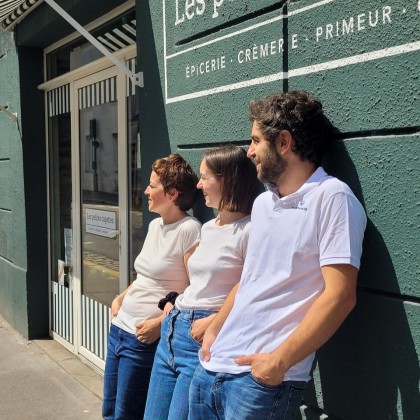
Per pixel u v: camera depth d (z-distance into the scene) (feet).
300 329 5.99
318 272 6.40
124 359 9.72
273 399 6.27
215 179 8.05
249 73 8.79
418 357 6.54
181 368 8.11
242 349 6.58
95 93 15.76
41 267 18.92
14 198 19.39
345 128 7.25
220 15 9.34
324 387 7.80
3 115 20.10
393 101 6.64
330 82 7.43
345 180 7.29
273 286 6.51
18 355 17.60
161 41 10.99
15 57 18.47
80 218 16.98
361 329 7.22
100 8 14.16
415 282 6.50
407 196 6.55
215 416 6.97
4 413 13.64
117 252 15.07
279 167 6.78
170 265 9.32
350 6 7.11
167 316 8.63
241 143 9.09
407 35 6.46
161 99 11.10
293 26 7.99
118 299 10.55
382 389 6.98
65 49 17.46
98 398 14.42
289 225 6.52
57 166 18.40
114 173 15.03
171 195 9.40
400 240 6.64
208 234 8.20
